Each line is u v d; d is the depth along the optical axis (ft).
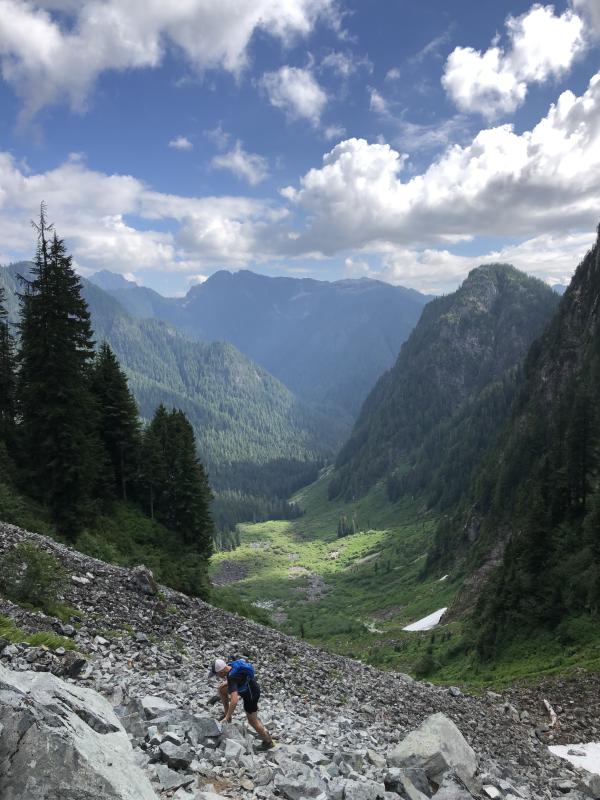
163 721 32.99
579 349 448.65
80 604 69.56
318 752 36.65
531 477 329.31
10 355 156.25
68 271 142.31
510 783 45.78
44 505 131.75
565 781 53.72
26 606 58.75
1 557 66.69
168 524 179.93
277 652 86.17
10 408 155.74
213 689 50.52
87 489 140.26
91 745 21.21
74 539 129.39
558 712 92.43
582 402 215.10
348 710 64.08
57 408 131.64
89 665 46.14
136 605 79.36
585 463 209.05
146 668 53.93
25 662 41.55
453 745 42.19
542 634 149.89
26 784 18.62
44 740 19.66
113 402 175.42
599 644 128.88
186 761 27.86
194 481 179.52
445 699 90.79
